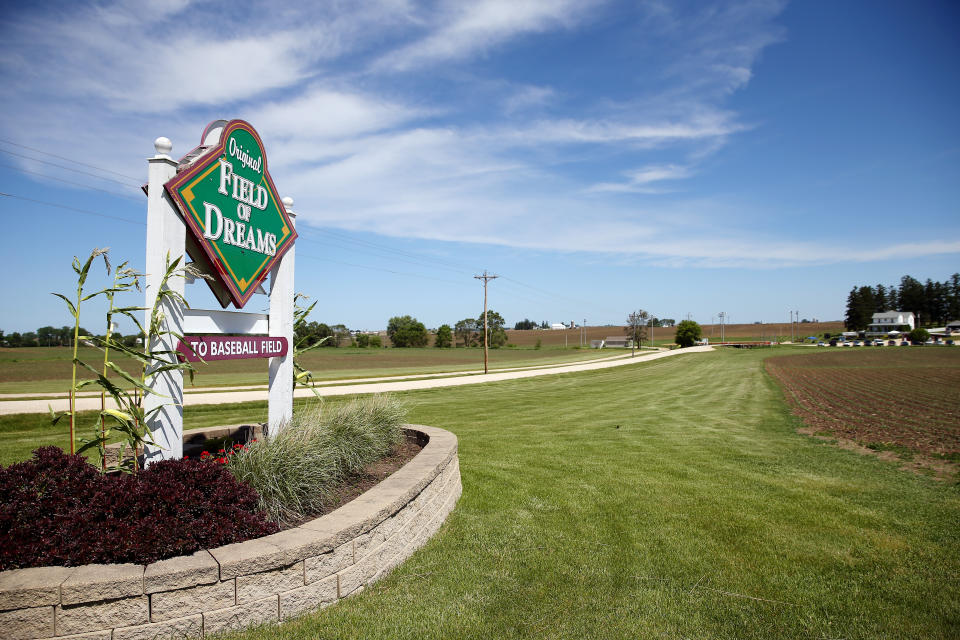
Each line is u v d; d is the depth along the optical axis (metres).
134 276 4.27
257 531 3.48
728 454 9.02
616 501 6.11
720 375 35.72
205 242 4.99
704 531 5.18
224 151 5.30
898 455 9.08
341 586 3.48
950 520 5.57
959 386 24.86
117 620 2.67
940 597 3.90
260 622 3.04
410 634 3.14
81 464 3.49
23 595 2.53
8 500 3.06
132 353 4.25
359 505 3.94
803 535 5.11
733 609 3.69
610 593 3.88
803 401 19.06
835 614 3.64
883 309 142.00
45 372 42.19
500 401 19.42
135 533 2.92
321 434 5.13
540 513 5.64
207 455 4.73
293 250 6.70
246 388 26.23
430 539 4.87
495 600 3.68
